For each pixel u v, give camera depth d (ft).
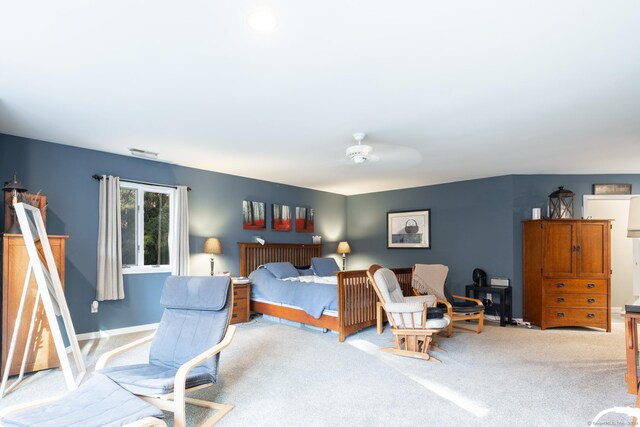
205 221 18.31
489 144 13.70
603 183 19.04
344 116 10.82
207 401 8.71
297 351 12.91
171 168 17.13
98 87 8.82
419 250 22.61
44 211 12.79
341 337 14.15
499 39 6.70
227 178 19.35
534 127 11.71
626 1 5.58
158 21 6.16
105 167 15.02
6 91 9.02
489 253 19.74
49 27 6.31
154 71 8.02
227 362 11.73
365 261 25.31
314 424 7.78
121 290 14.82
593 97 9.33
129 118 11.03
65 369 9.21
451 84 8.63
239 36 6.64
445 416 8.13
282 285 17.10
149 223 16.43
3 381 9.13
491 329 16.71
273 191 21.71
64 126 11.78
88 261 14.34
